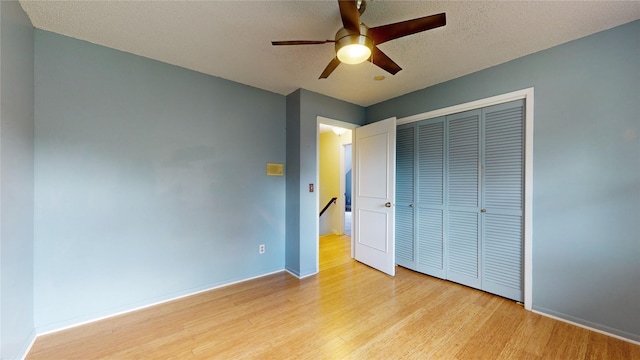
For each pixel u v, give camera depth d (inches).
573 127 81.7
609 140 75.8
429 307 93.2
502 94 97.0
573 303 81.6
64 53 80.0
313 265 128.3
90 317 83.8
